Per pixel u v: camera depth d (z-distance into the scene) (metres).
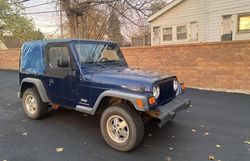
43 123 5.34
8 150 4.01
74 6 18.19
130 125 3.81
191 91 8.73
